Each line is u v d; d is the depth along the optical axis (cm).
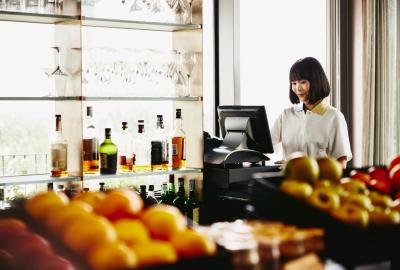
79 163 328
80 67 325
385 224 161
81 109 324
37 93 355
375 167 206
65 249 132
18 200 163
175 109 393
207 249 133
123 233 134
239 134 371
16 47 348
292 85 395
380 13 483
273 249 136
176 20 372
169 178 362
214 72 452
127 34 382
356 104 499
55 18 330
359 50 494
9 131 348
